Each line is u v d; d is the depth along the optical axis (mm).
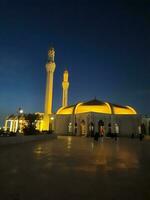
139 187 7914
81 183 8352
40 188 7566
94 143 35656
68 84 100000
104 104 81375
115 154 18938
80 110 79250
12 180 8617
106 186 7980
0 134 32750
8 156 15836
